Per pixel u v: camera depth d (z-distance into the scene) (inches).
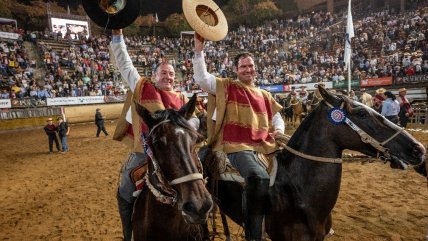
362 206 245.1
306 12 1850.4
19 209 291.6
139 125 119.0
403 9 1381.6
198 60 124.7
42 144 685.3
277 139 132.9
